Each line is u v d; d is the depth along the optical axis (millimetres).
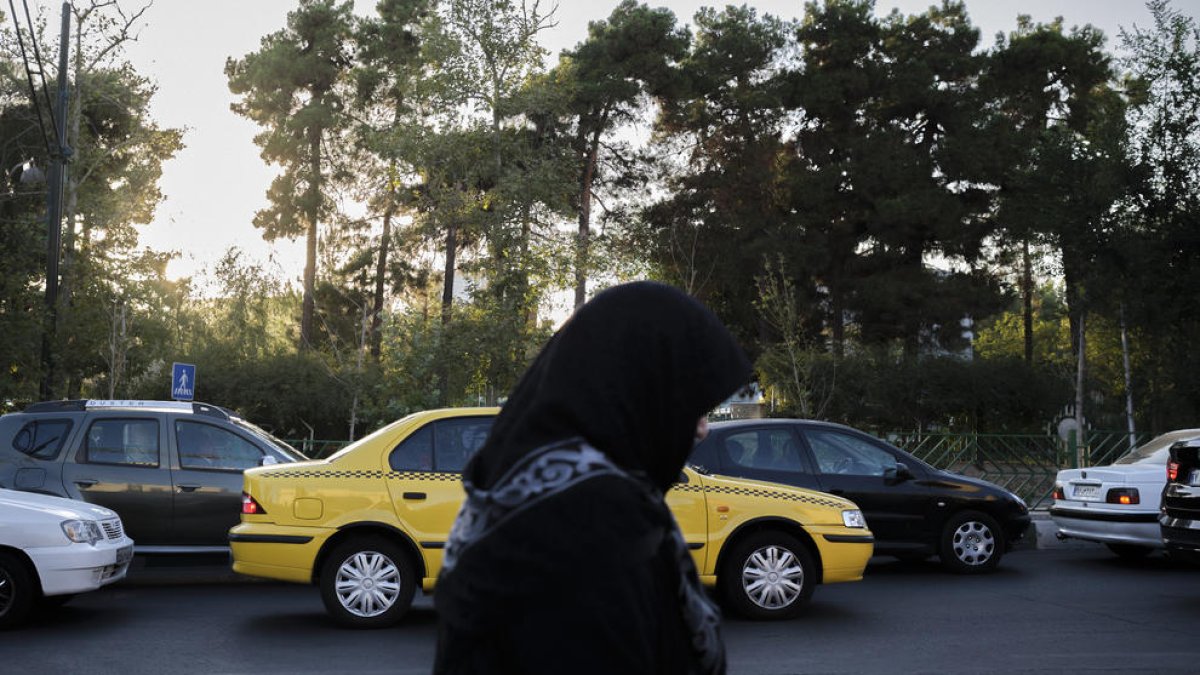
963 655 8094
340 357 27859
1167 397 24016
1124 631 9062
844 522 9711
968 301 40125
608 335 1487
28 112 28156
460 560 1415
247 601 10711
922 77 40875
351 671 7566
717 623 1525
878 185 41031
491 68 23375
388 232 48812
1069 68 42469
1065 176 25672
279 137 45781
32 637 8781
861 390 31984
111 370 22484
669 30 43562
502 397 22281
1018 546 15547
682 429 1501
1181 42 23266
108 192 26000
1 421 11961
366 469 9133
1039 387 33375
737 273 42094
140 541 11758
